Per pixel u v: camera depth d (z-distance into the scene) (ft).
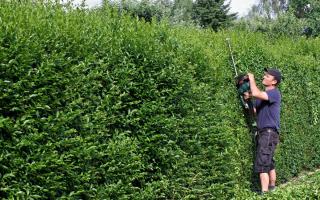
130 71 20.18
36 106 16.31
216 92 26.76
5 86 15.53
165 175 21.85
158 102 21.63
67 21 18.56
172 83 22.62
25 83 16.08
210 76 26.18
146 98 21.26
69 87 17.60
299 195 21.13
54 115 17.10
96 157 18.26
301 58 39.45
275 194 21.30
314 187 21.54
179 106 22.94
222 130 25.98
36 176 16.08
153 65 21.77
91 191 17.97
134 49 20.98
